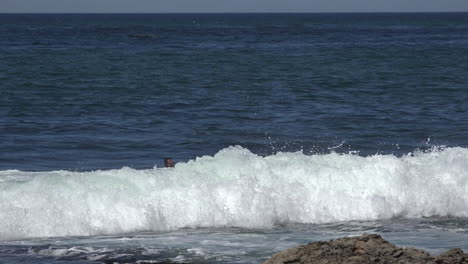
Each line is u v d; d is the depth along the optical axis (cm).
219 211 3391
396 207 3644
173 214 3334
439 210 3694
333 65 12044
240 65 11856
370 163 3812
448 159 3969
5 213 3138
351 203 3591
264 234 3212
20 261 2716
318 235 3209
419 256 2448
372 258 2409
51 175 3428
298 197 3544
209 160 3716
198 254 2847
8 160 4556
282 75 10156
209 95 7762
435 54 15000
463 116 6550
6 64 11125
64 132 5484
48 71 10019
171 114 6431
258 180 3584
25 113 6312
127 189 3375
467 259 2428
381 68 11488
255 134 5591
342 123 6094
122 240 3059
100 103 7000
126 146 5053
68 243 2998
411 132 5750
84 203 3259
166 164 3775
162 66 11431
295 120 6216
